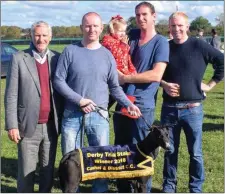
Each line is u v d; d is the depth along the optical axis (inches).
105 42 214.8
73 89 196.5
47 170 205.3
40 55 196.7
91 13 195.5
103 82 198.4
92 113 197.5
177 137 228.1
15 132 194.7
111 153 193.9
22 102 195.5
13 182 257.0
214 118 438.6
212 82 226.4
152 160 197.3
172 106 223.5
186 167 281.4
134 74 209.8
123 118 219.9
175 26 215.8
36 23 193.3
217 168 279.0
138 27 217.2
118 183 225.1
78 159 189.9
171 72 220.7
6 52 746.8
